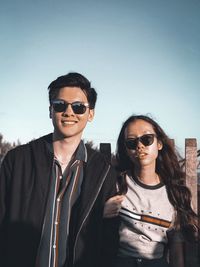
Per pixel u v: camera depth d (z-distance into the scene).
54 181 2.58
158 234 2.78
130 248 2.76
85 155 2.68
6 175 2.59
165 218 2.80
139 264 2.71
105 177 2.64
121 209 2.81
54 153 2.63
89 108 2.69
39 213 2.47
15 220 2.46
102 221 2.66
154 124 2.96
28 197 2.50
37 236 2.44
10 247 2.45
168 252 2.94
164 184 2.96
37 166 2.55
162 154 3.09
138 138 2.89
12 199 2.49
